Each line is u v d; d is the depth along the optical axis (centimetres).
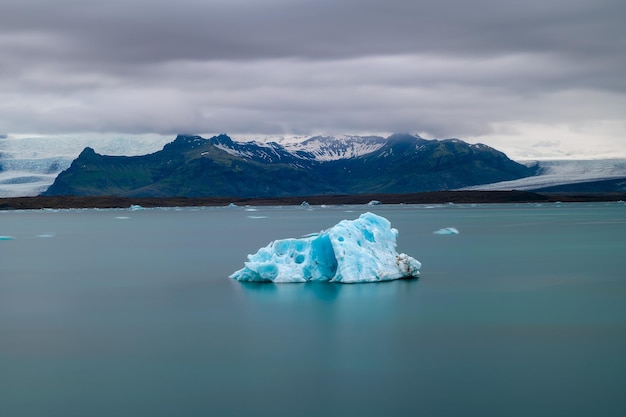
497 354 3519
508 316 4400
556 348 3622
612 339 3794
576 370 3250
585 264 7438
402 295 5109
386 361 3419
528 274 6488
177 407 2833
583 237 11888
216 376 3219
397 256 5975
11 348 3738
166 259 8512
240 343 3788
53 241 12219
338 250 5591
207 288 5672
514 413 2747
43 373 3278
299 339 3856
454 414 2744
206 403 2877
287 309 4634
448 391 2992
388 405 2842
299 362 3422
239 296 5162
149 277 6575
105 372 3294
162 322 4341
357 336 3906
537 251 9094
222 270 7119
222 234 13875
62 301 5203
